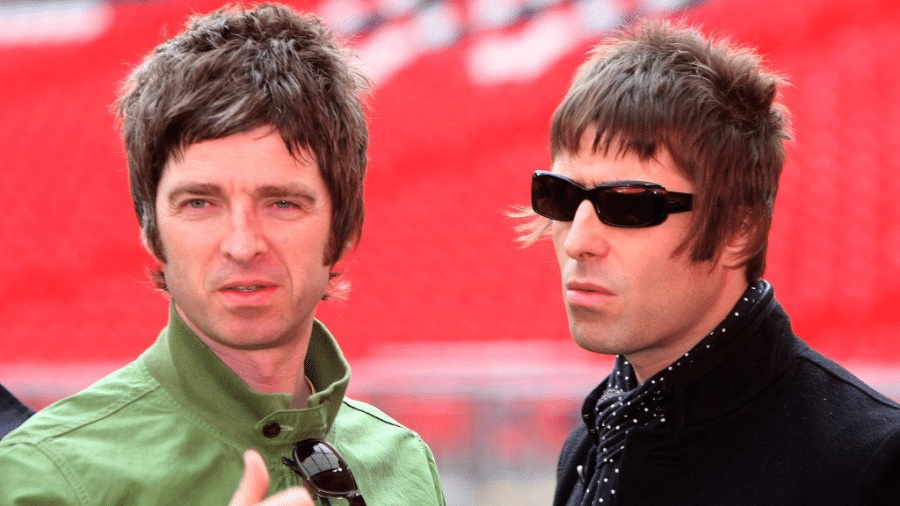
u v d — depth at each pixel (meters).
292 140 4.06
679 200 4.43
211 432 4.31
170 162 4.09
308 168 4.15
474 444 16.03
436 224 24.83
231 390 4.32
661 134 4.42
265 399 4.30
